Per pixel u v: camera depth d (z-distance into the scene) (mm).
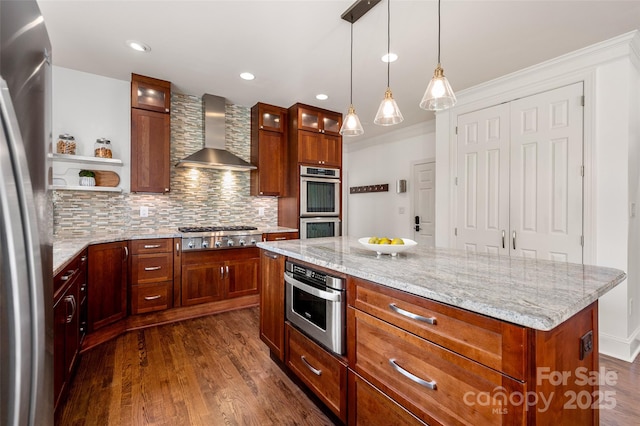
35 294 748
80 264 2191
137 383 2010
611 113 2531
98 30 2393
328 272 1658
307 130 4121
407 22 2270
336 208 4375
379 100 3961
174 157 3691
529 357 862
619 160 2492
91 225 3188
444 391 1086
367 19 2240
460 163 3621
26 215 717
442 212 3805
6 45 646
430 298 1102
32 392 748
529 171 3027
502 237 3230
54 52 2736
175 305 3129
